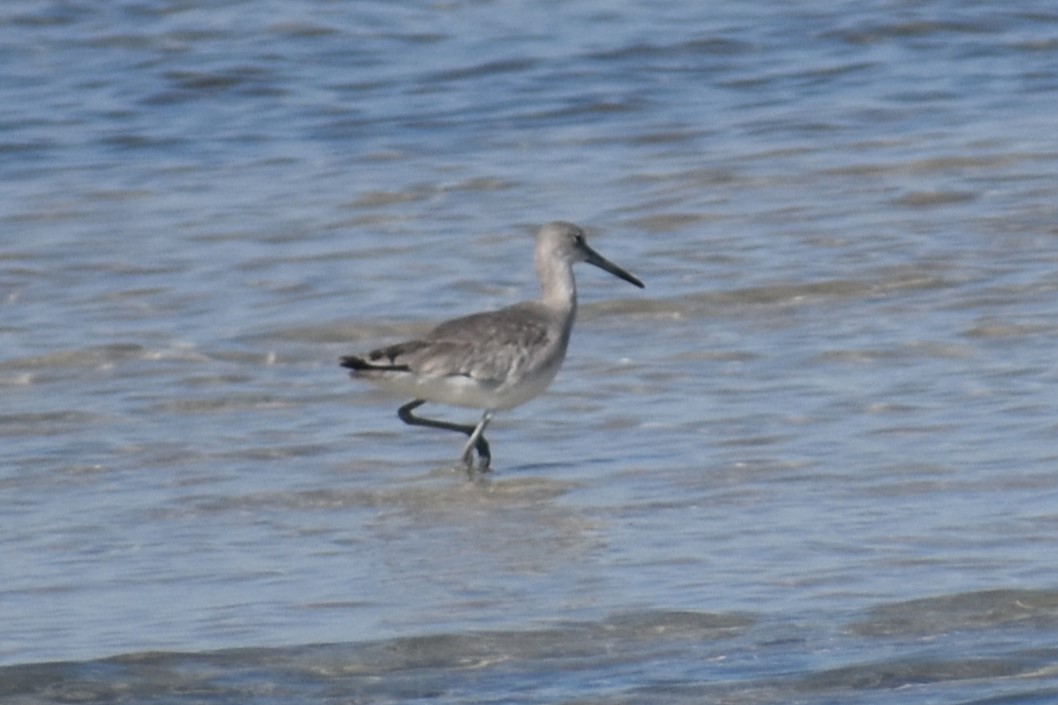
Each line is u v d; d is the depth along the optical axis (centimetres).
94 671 1036
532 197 2139
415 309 1802
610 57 2712
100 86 2652
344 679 1025
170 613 1131
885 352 1609
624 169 2231
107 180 2264
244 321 1777
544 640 1070
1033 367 1545
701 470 1370
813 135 2331
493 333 1427
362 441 1482
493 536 1260
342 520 1307
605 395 1555
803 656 1033
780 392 1532
